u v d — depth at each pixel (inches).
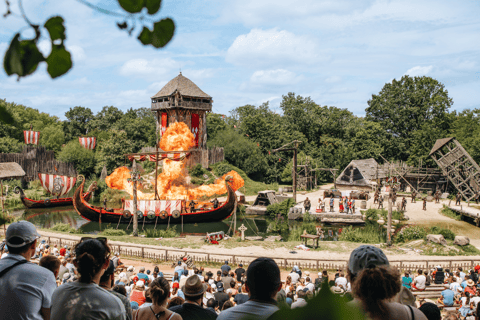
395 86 3678.6
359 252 91.0
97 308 115.6
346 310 36.8
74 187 2600.9
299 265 884.0
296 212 1777.8
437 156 2755.9
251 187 2711.6
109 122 4269.2
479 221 1542.8
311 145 3762.3
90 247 123.5
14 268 122.3
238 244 1149.1
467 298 500.4
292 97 4242.1
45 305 123.0
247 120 3422.7
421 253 1090.1
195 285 183.3
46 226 1562.5
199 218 1632.6
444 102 3430.1
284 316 37.8
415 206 1945.1
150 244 1129.4
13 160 2464.3
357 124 3917.3
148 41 46.5
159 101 2812.5
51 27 41.9
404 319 78.2
